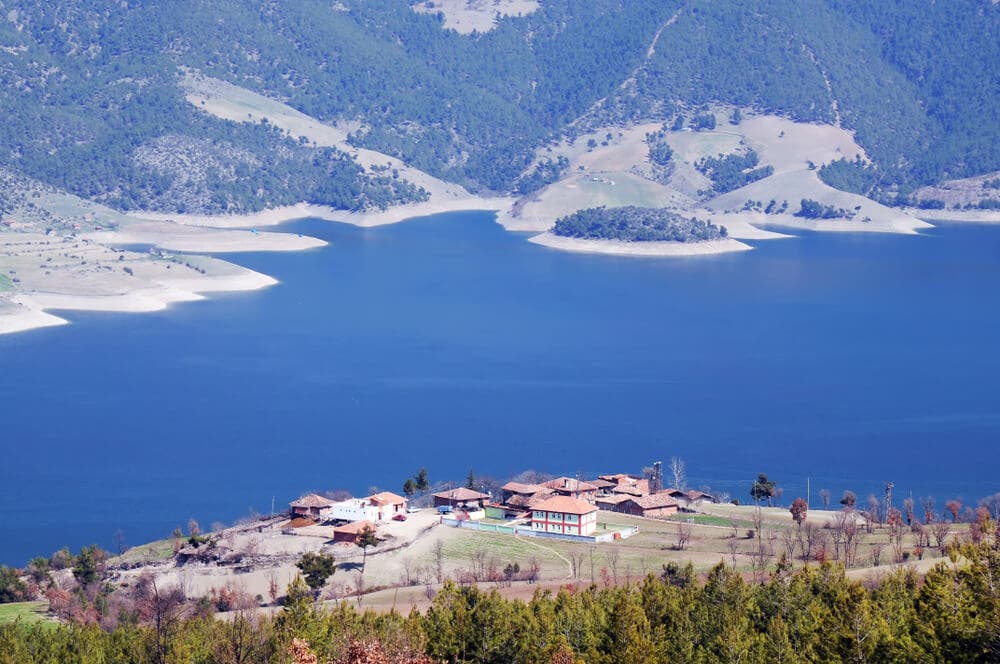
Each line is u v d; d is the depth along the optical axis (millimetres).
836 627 170500
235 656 181500
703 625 188500
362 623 190750
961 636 150625
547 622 187500
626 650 176125
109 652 193875
